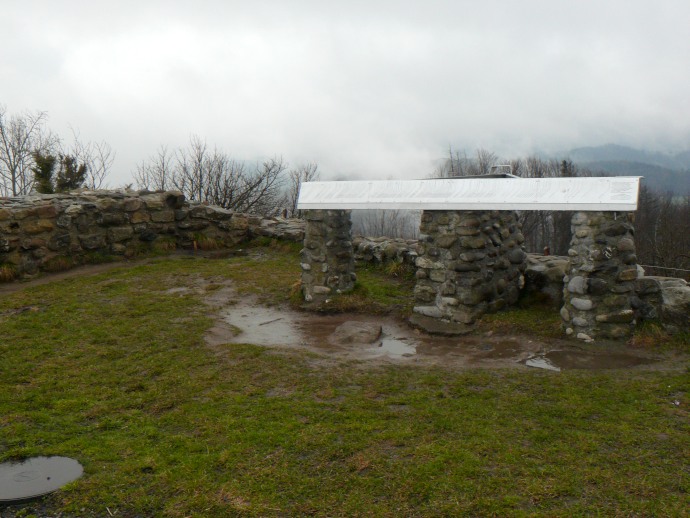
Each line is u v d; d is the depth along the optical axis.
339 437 4.06
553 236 27.25
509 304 7.71
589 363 5.67
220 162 25.84
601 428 4.12
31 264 9.57
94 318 7.27
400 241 10.70
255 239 12.70
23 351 6.02
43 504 3.34
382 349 6.44
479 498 3.25
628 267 6.21
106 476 3.59
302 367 5.63
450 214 7.14
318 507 3.23
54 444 4.02
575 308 6.37
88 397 4.88
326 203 8.05
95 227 10.70
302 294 8.48
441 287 7.25
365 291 8.52
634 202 5.93
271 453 3.85
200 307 8.02
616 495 3.24
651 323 6.26
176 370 5.54
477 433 4.07
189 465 3.69
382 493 3.35
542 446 3.86
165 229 11.87
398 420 4.34
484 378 5.26
